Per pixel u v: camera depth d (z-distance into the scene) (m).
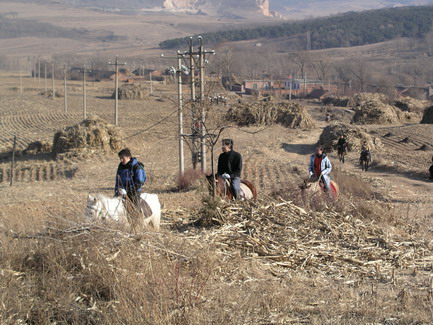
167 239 8.71
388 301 7.30
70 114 79.75
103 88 135.25
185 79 29.05
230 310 6.60
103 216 8.84
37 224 9.64
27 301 6.67
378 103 69.06
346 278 8.70
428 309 6.98
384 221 12.72
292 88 141.88
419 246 10.69
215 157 37.44
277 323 6.34
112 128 45.41
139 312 6.13
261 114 60.34
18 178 36.56
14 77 188.00
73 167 38.72
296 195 13.32
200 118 23.52
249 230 10.51
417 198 20.89
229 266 8.46
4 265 7.71
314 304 7.16
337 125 46.38
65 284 7.15
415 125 57.22
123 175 9.97
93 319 6.31
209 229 10.65
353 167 36.31
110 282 7.03
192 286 7.07
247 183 13.28
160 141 50.84
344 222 11.57
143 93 104.25
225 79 131.88
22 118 76.38
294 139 52.16
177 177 26.56
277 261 9.30
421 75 176.12
